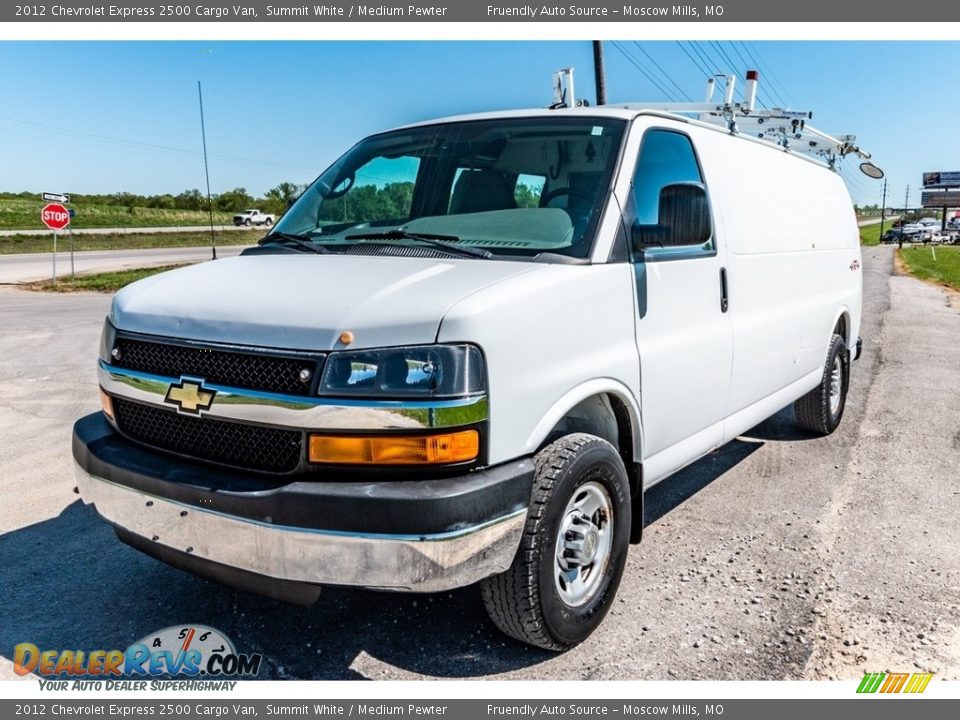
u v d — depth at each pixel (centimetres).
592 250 329
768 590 374
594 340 321
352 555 255
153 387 298
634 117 376
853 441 631
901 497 500
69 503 486
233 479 276
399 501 252
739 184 462
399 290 283
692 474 548
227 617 349
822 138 663
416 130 424
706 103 539
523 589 293
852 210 695
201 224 7375
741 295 448
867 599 365
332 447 261
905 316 1516
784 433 655
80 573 390
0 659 317
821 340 591
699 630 338
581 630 320
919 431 662
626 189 351
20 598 365
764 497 500
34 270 2808
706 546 424
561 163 362
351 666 313
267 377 272
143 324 309
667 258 373
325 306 276
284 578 265
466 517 259
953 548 421
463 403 262
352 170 418
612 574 339
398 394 258
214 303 298
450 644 328
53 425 671
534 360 289
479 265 316
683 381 387
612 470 329
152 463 296
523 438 285
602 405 347
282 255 365
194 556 283
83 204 8012
